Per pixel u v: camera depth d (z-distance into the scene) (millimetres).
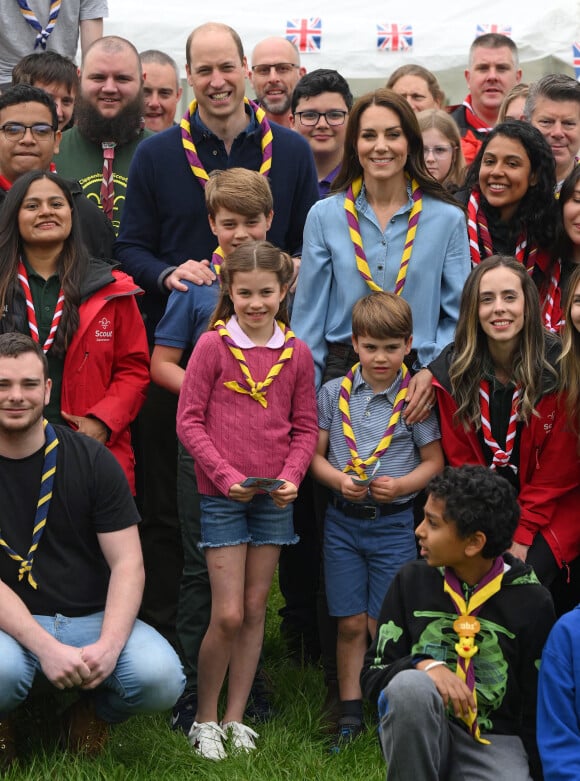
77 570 5277
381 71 10430
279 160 6582
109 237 6551
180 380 5914
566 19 10516
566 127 7008
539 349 5543
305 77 7613
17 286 5758
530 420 5535
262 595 5551
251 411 5477
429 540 4523
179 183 6426
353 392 5801
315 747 5449
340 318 6027
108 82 7020
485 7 10664
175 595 6398
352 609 5695
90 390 5844
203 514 5520
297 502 6527
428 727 4270
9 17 8484
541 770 4480
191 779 5051
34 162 6305
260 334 5559
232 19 10445
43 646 4973
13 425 5113
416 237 6016
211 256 6438
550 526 5570
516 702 4555
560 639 4391
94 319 5832
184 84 10422
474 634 4520
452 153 7434
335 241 6066
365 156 5988
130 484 5980
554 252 6191
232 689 5547
